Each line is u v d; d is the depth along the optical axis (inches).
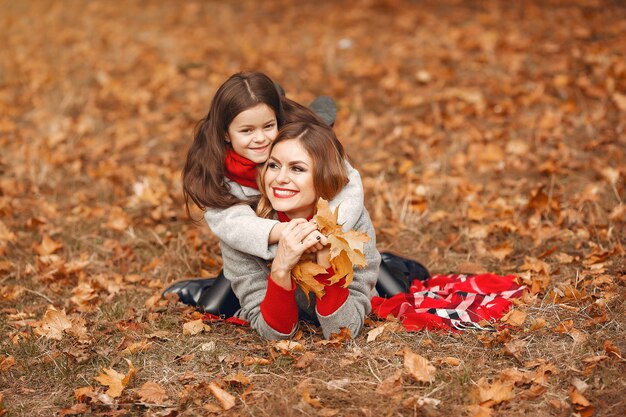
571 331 117.5
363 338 121.1
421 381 107.4
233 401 104.8
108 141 234.5
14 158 219.1
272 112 119.3
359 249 110.1
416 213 176.7
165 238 170.6
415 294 134.1
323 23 352.8
